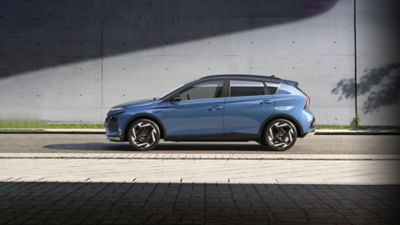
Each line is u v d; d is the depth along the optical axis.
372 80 20.98
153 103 11.66
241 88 11.71
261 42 21.09
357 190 6.41
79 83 21.31
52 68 21.33
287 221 4.72
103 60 21.30
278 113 11.58
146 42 21.27
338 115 21.02
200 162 9.36
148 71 21.25
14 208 5.29
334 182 7.04
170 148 12.27
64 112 21.36
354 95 21.00
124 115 11.61
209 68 21.17
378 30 20.97
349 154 10.99
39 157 10.13
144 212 5.10
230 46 21.09
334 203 5.56
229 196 5.97
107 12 21.30
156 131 11.56
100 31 21.31
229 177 7.55
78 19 21.30
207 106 11.57
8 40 21.25
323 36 21.02
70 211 5.14
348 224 4.59
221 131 11.55
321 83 21.02
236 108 11.56
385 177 7.59
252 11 21.08
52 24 21.27
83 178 7.40
